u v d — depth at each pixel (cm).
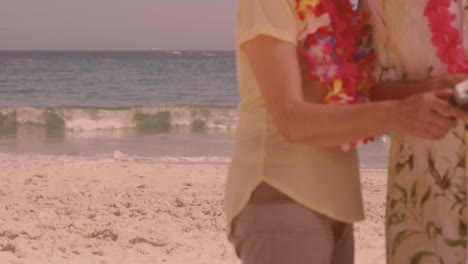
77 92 3966
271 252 157
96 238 559
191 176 930
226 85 4500
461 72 164
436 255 171
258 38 154
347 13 175
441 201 168
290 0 157
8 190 786
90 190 776
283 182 158
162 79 5191
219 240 550
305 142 148
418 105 136
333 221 167
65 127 1936
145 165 1062
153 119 2016
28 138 1677
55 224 594
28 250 517
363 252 501
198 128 1955
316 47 158
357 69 170
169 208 662
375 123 141
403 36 172
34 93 3872
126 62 10544
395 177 180
